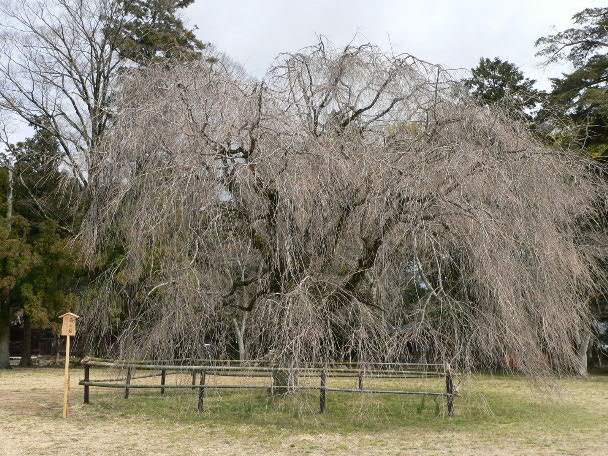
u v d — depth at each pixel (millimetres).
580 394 12719
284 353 6914
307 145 7566
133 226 7703
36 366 22641
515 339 7289
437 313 7609
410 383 12211
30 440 7031
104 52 21266
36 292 19672
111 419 8453
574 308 8562
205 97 8047
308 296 7102
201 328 7902
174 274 7855
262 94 8047
